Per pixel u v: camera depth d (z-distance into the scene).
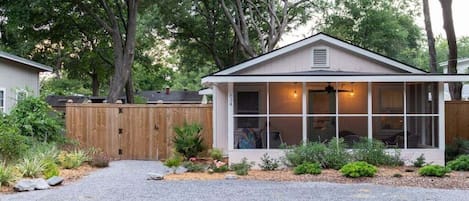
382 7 31.16
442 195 8.00
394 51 31.81
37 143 12.32
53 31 22.70
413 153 12.51
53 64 30.78
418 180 9.63
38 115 13.48
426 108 13.12
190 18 29.00
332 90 13.72
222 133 14.67
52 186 9.12
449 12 17.23
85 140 14.85
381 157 11.90
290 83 13.73
